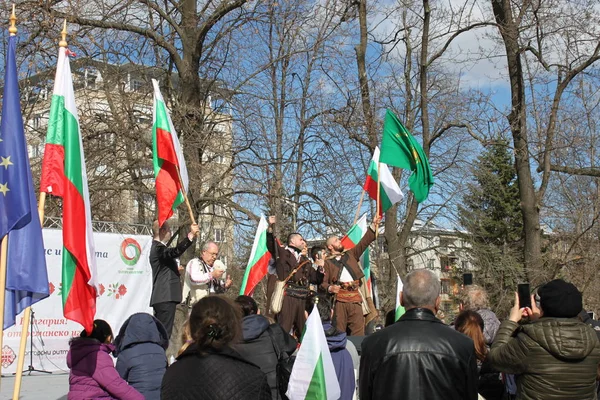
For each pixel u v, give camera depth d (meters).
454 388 4.32
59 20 15.71
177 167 8.65
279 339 6.18
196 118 17.95
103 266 13.36
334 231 20.95
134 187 17.62
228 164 19.16
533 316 5.10
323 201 21.08
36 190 16.12
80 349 5.90
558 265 17.92
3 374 11.48
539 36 17.09
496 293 23.52
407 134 10.03
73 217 6.09
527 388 4.81
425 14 19.11
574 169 17.83
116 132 17.31
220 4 17.86
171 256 8.64
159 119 8.72
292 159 21.75
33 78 16.84
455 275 28.33
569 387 4.68
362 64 19.72
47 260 12.39
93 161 17.66
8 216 5.81
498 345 5.04
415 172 9.96
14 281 5.91
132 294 13.70
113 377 5.82
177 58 18.23
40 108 19.17
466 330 6.30
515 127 17.12
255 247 11.80
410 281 4.67
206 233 21.84
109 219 19.16
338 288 9.87
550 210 24.92
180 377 3.66
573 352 4.65
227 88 19.81
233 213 19.09
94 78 18.86
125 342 6.31
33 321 12.12
